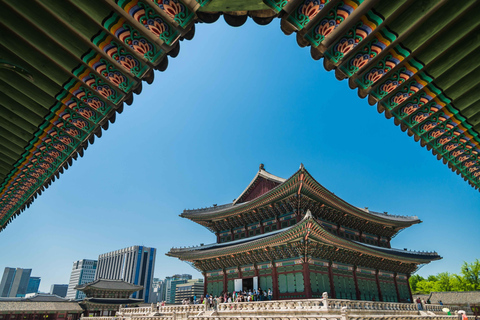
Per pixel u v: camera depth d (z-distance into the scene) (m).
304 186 38.59
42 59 6.37
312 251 35.72
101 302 78.12
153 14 5.23
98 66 6.23
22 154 8.84
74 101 7.18
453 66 6.09
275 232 41.56
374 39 5.68
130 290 85.62
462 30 5.50
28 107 7.51
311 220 31.39
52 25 5.69
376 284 45.22
